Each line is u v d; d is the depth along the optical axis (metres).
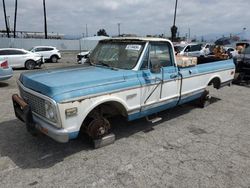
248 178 3.76
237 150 4.66
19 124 5.71
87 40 41.56
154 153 4.48
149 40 5.00
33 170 3.88
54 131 3.75
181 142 4.96
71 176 3.74
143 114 5.09
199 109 7.25
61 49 39.31
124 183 3.58
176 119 6.32
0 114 6.38
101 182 3.60
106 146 4.71
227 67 7.64
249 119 6.45
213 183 3.61
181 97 5.98
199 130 5.62
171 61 5.59
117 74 4.54
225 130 5.66
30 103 4.29
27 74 4.64
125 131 5.47
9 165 4.01
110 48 5.43
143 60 4.91
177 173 3.85
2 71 9.85
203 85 6.75
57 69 5.00
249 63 11.19
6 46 33.59
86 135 4.97
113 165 4.05
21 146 4.65
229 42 26.00
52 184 3.54
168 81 5.43
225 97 8.85
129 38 5.23
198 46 19.58
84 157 4.29
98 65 5.33
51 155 4.35
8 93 8.84
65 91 3.75
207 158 4.33
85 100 3.94
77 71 4.76
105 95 4.22
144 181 3.64
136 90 4.75
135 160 4.22
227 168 4.02
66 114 3.74
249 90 10.24
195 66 6.34
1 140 4.88
